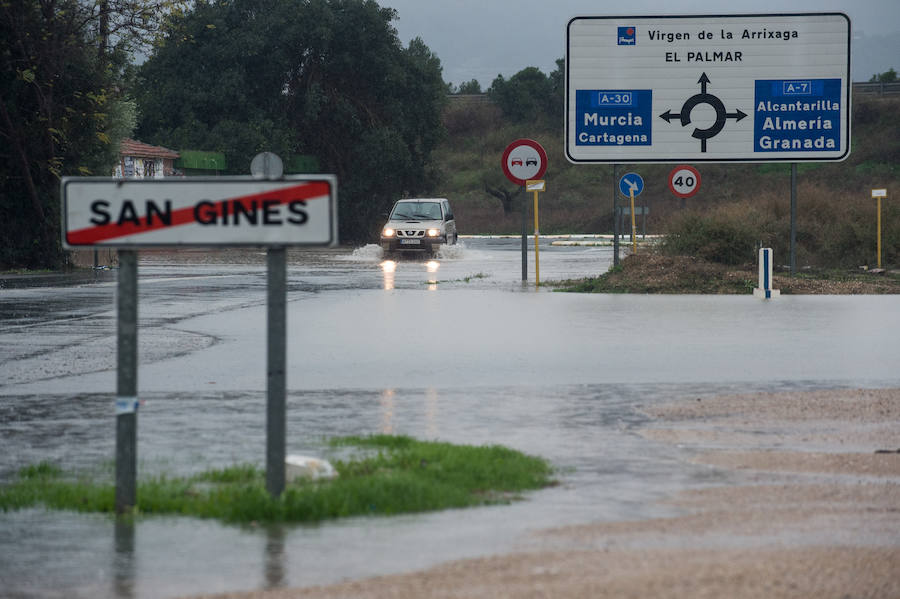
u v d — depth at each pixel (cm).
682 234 6769
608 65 6494
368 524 1583
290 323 4372
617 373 3127
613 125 6512
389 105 14250
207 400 2697
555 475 1905
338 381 2995
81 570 1372
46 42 8019
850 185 18900
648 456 2058
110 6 8425
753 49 6462
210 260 9350
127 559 1416
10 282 6688
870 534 1487
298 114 14075
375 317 4594
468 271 7519
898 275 6788
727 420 2412
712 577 1280
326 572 1353
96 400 2716
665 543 1453
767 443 2173
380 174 14038
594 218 18150
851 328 4206
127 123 9288
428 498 1688
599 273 7225
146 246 1602
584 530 1538
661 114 6500
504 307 5009
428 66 14500
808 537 1473
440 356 3478
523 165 6228
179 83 13662
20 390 2861
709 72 6481
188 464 1994
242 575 1345
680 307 5028
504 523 1586
